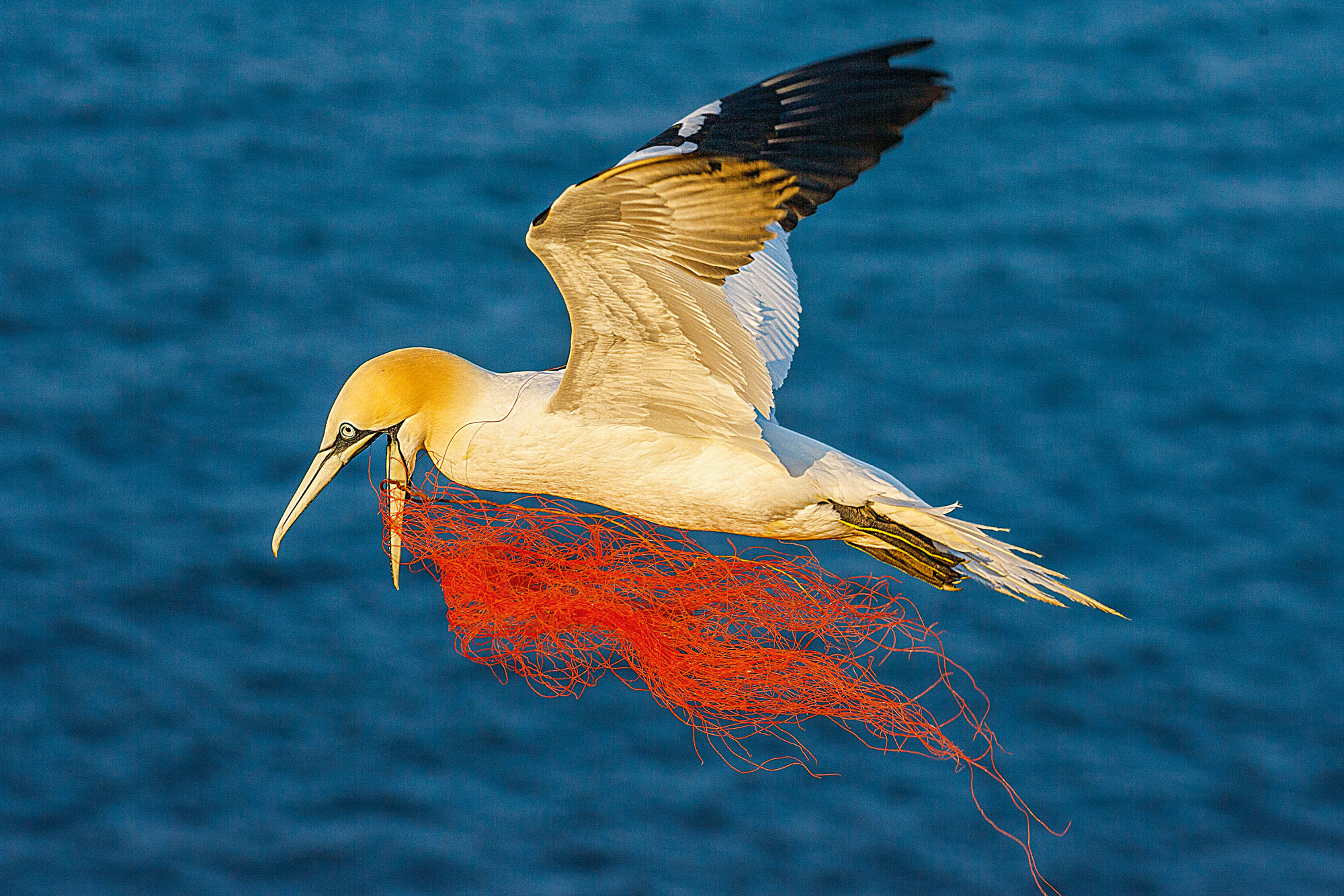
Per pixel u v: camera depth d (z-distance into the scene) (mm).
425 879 15984
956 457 22047
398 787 16969
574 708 17734
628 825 16422
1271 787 16953
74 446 21922
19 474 21344
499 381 8031
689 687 8688
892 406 23062
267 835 16562
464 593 8438
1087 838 16375
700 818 16516
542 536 8617
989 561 8188
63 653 18641
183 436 22250
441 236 27609
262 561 19953
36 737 17594
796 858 15938
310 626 19062
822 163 6734
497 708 17828
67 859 16312
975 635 18469
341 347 24547
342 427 7980
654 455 7723
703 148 6648
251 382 23547
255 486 21422
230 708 17922
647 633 8500
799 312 9117
